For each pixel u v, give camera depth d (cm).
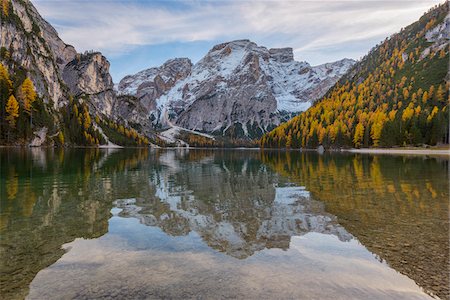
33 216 1525
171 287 775
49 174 3312
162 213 1620
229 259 973
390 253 1018
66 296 730
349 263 938
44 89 17450
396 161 6125
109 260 956
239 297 723
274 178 3262
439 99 15275
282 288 772
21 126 11756
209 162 6306
